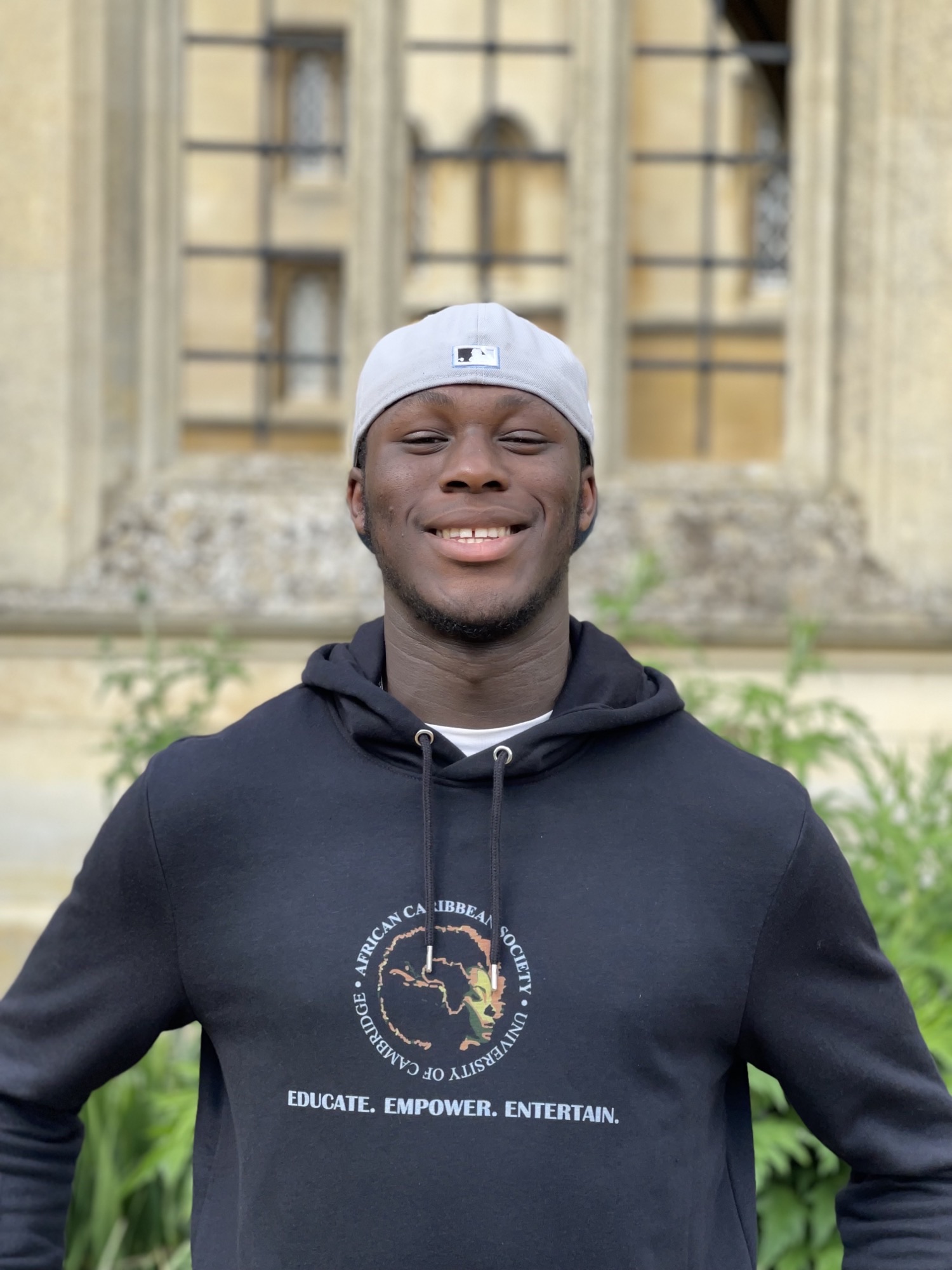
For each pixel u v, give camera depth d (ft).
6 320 13.87
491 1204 3.36
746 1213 3.75
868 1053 3.71
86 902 3.85
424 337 3.94
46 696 13.37
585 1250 3.35
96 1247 7.84
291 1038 3.52
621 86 14.97
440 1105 3.42
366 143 14.75
